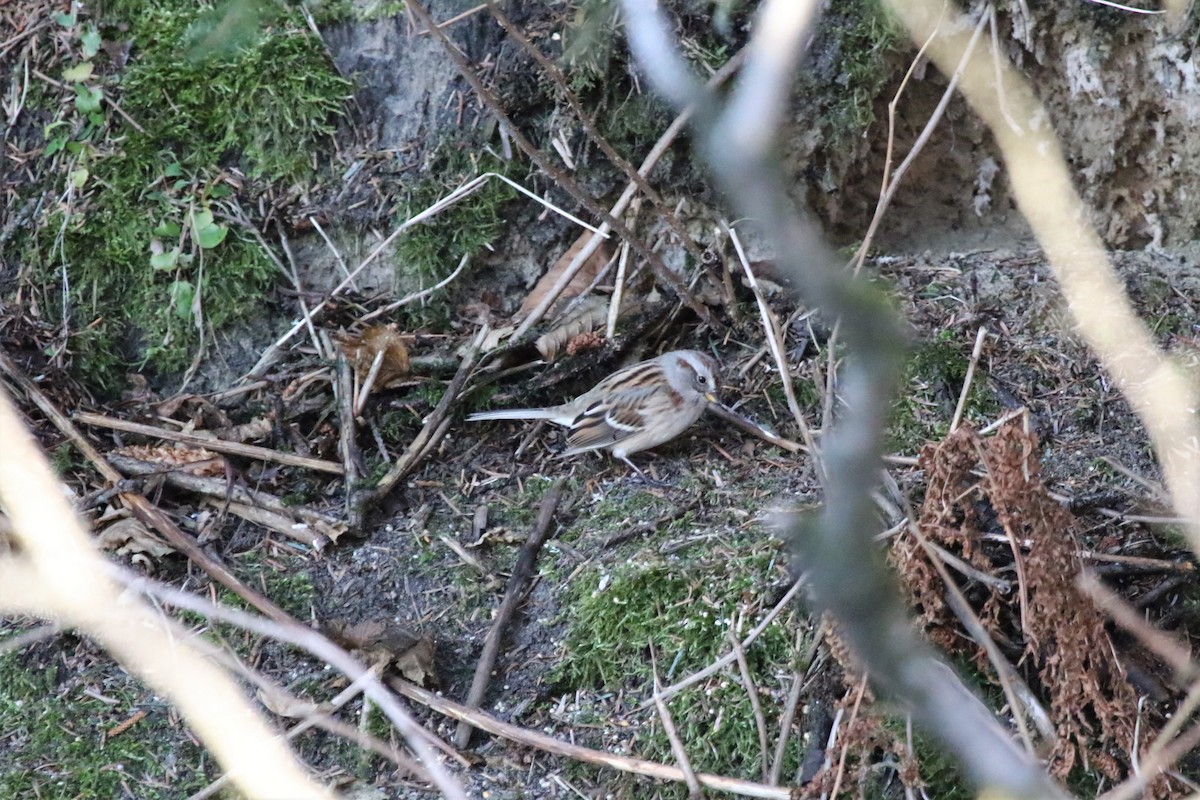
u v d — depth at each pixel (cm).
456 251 1073
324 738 785
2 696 821
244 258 1053
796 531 245
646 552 855
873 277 1055
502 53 1076
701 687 782
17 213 1066
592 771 765
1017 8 1027
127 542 877
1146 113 1052
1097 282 1034
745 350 1038
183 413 1009
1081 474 868
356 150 1084
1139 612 756
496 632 827
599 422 937
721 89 1008
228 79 1063
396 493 945
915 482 855
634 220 1073
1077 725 696
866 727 706
